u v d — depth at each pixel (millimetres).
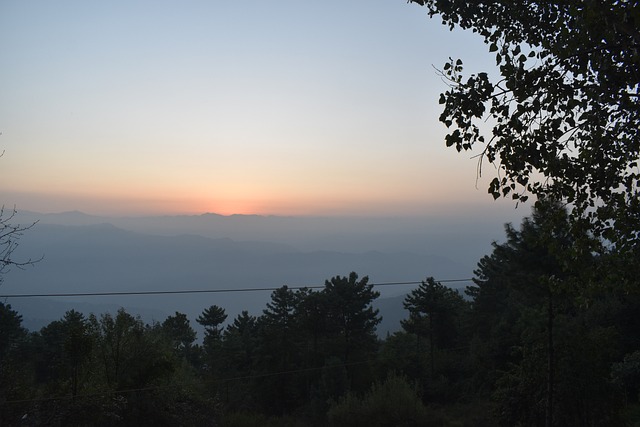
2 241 6352
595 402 22234
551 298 19406
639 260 7746
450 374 49375
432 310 50344
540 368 22516
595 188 7445
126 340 32094
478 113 6387
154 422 30016
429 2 7809
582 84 6793
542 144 6672
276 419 41656
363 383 50438
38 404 25359
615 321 29406
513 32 7391
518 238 19500
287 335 51062
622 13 5098
